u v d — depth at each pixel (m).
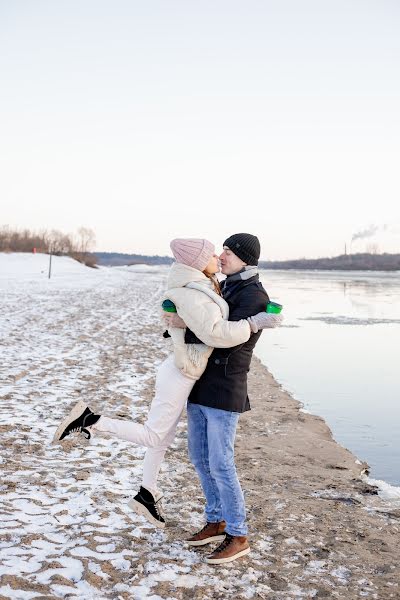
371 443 7.07
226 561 3.52
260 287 3.55
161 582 3.25
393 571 3.59
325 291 45.62
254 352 14.74
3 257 63.88
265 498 4.79
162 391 3.53
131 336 14.70
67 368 9.89
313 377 11.45
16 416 6.65
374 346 15.96
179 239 3.55
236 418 3.55
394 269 179.00
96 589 3.11
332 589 3.34
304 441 6.82
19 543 3.54
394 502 4.91
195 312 3.34
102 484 4.75
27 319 17.16
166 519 4.18
